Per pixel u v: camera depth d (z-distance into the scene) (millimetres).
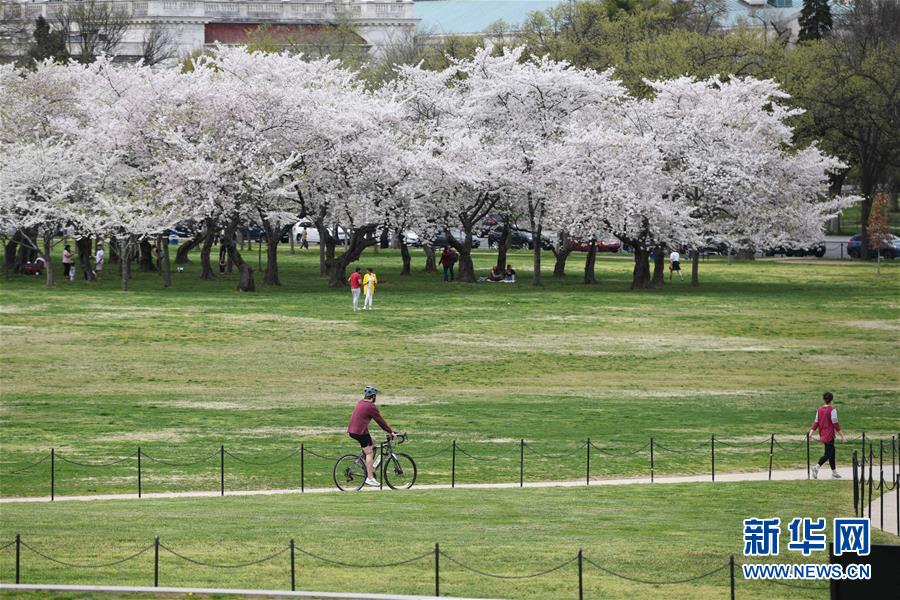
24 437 69500
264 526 47469
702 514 50750
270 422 74750
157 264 173500
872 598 36250
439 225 167875
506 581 40406
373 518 49344
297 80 167000
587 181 156000
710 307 136250
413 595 38562
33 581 40062
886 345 111125
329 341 108625
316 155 156000
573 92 169125
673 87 169625
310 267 182625
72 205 152500
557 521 49000
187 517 49219
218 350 103062
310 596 38281
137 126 155125
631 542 45344
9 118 172250
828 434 61094
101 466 62781
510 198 163250
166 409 78750
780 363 101375
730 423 76250
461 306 134125
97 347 103125
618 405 82188
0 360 96438
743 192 160875
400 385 89625
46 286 147875
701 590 39750
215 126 152750
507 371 96062
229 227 147875
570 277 174625
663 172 164875
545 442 69625
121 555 42938
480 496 55219
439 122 174875
